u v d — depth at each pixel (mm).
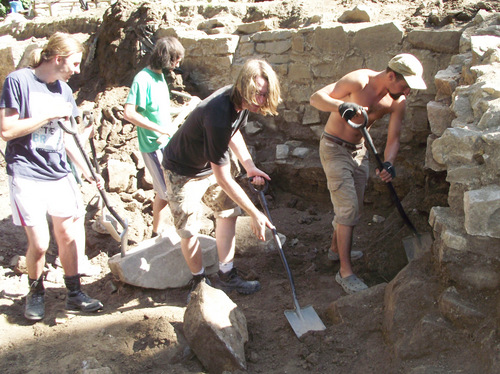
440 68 4355
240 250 4207
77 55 3074
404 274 2861
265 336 3066
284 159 5148
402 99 3463
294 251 4293
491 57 3322
